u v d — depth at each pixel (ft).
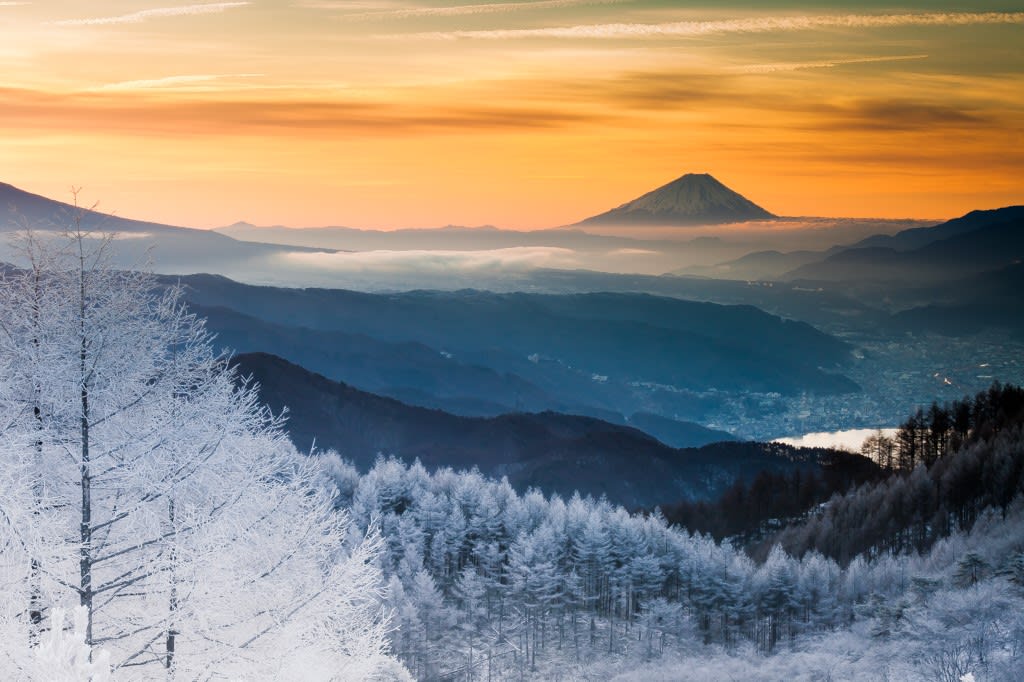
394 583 241.14
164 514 49.37
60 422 48.49
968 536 296.92
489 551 315.78
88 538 47.44
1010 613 158.81
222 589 48.80
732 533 441.68
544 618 293.02
